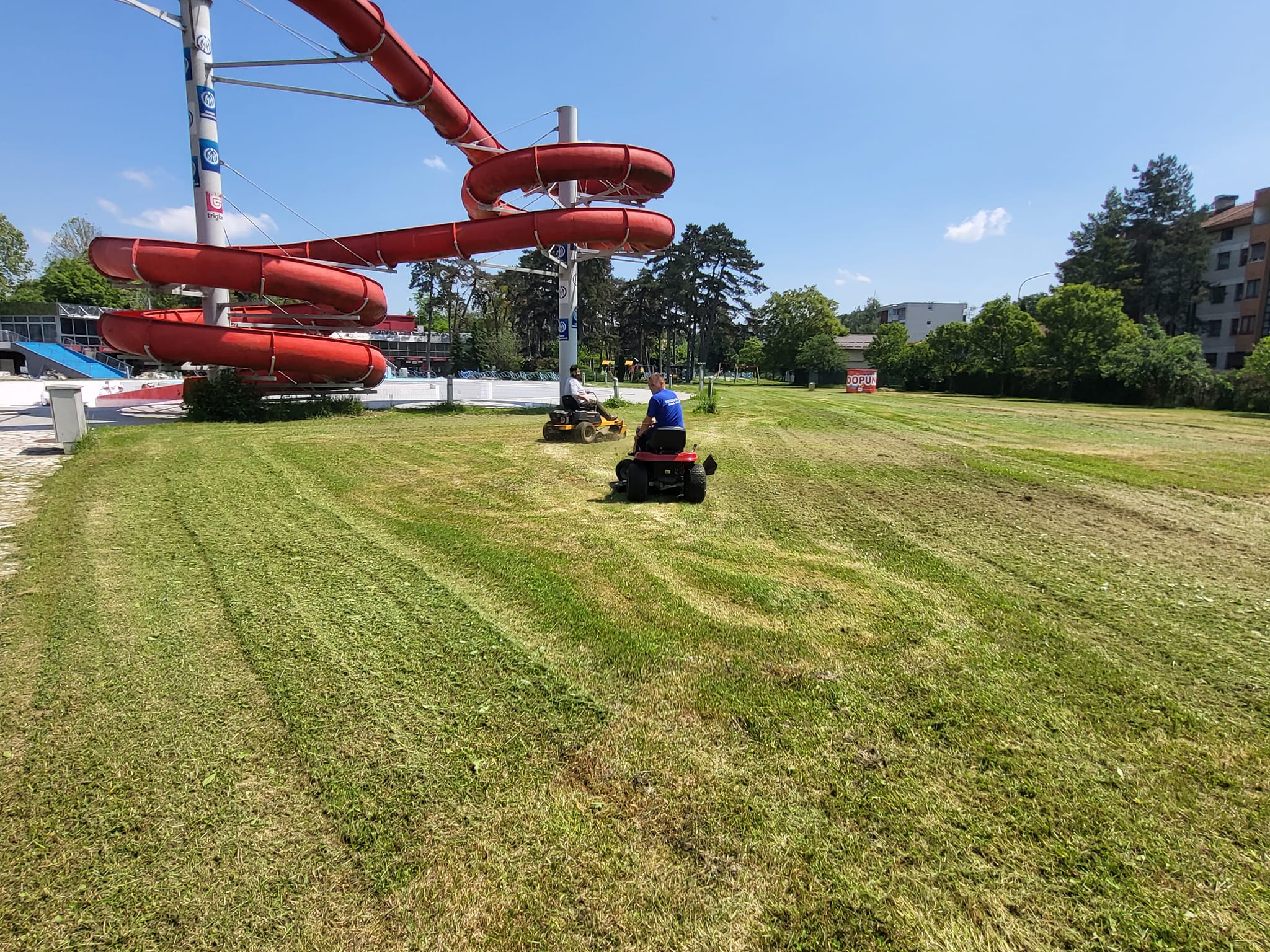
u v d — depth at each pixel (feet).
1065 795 8.63
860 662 12.24
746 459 36.91
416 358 247.50
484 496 26.00
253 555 17.71
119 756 9.09
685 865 7.36
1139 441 49.65
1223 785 8.90
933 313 275.39
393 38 52.85
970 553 19.49
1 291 222.69
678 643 12.89
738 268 217.36
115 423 49.34
